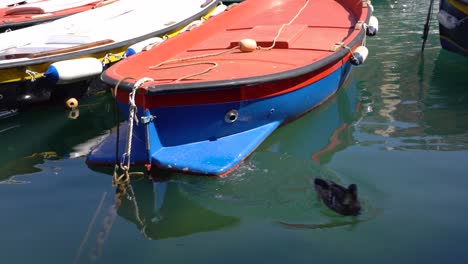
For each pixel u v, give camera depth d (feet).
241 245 11.18
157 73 16.92
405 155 15.11
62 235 12.23
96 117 21.59
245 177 13.94
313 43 20.13
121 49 23.93
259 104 15.16
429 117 18.16
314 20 24.70
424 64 25.40
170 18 29.32
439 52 27.53
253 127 15.74
